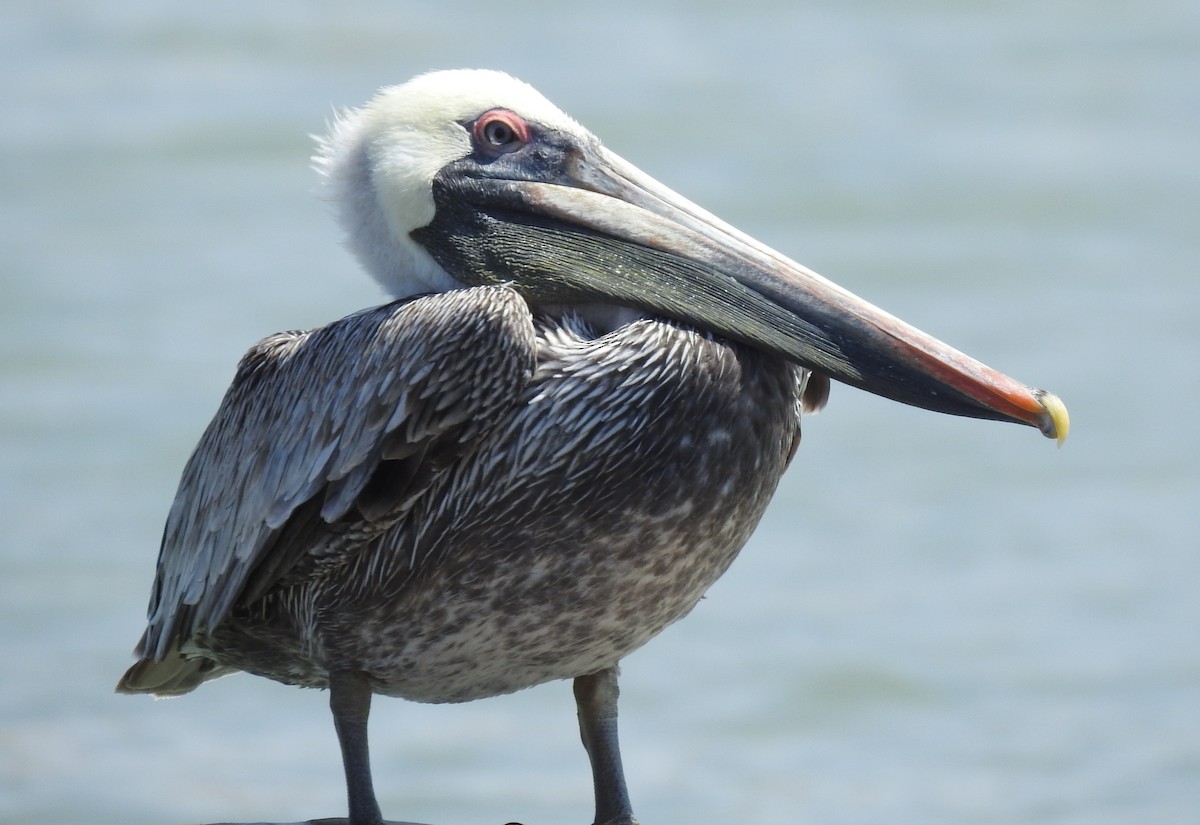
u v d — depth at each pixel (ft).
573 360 36.17
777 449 37.42
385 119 38.83
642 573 36.32
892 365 36.22
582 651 37.22
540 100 38.93
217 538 38.99
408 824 37.73
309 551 37.06
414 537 36.35
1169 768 88.02
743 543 37.91
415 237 38.68
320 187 40.24
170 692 43.42
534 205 37.93
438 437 35.86
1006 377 36.06
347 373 36.91
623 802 39.58
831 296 36.76
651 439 35.81
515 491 35.78
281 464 37.58
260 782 86.94
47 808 84.12
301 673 39.93
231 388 39.91
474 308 35.99
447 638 36.73
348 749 37.40
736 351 36.88
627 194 38.19
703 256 37.24
